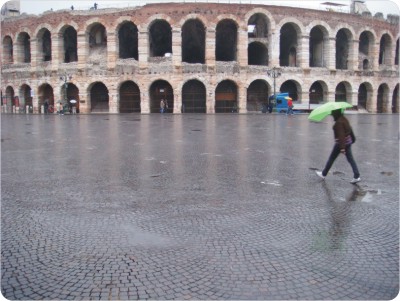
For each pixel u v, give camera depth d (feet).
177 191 35.70
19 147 65.67
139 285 18.16
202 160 52.34
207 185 38.11
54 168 46.93
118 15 187.21
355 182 39.75
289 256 21.35
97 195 34.30
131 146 66.08
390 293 17.61
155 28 203.31
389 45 219.82
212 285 18.17
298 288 17.95
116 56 189.26
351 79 206.39
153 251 21.93
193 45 209.87
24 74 207.10
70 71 194.39
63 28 195.52
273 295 17.35
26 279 18.76
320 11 195.62
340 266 20.21
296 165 49.14
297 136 83.05
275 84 190.39
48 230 25.35
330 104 39.63
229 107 195.83
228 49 212.84
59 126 109.70
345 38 214.90
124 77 188.85
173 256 21.26
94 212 29.27
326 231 25.40
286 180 40.65
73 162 51.03
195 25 199.72
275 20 189.16
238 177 41.88
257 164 49.60
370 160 53.62
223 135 83.92
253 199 33.09
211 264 20.29
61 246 22.67
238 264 20.31
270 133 89.10
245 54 187.62
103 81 190.90
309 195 34.68
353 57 206.28
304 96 196.54
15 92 212.02
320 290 17.83
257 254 21.57
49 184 38.63
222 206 30.94
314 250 22.22
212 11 183.83
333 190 36.63
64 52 205.16
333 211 29.89
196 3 182.80
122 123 119.65
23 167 47.65
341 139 39.40
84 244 22.97
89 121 130.21
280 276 19.06
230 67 187.52
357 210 30.19
